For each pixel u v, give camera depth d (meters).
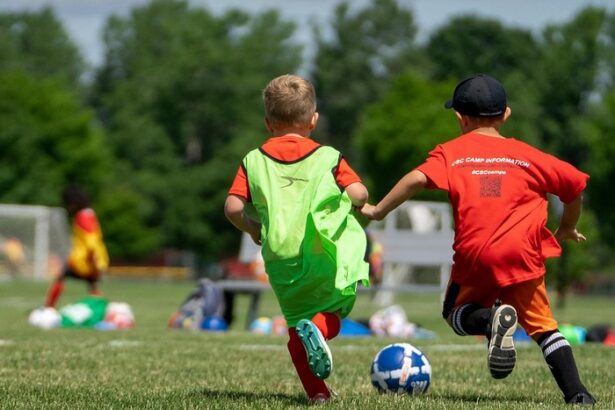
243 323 58.72
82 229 50.97
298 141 17.62
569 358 17.53
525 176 17.66
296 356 17.59
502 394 20.20
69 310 48.16
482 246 17.28
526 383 22.28
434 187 17.67
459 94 18.38
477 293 17.61
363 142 180.12
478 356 29.08
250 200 17.83
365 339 37.84
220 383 21.70
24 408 17.16
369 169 180.12
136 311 67.69
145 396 18.84
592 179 188.38
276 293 17.38
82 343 32.16
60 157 199.12
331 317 17.03
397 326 43.09
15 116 195.38
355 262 16.84
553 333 17.61
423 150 173.62
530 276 17.39
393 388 19.61
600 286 170.88
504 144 17.97
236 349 30.48
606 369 25.19
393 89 180.25
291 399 18.39
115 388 20.39
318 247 16.91
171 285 150.00
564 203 18.05
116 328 46.69
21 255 127.81
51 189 194.12
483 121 18.25
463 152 17.88
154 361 26.36
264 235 17.22
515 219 17.39
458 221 17.56
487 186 17.52
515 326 16.61
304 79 18.19
